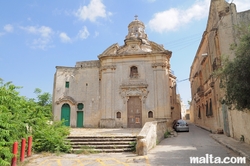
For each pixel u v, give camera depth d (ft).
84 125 79.87
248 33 27.25
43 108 47.39
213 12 57.93
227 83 29.19
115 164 28.32
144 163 27.99
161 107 73.41
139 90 76.13
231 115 47.65
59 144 38.27
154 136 42.73
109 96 77.36
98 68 84.38
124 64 79.56
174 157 30.86
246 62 25.82
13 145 26.04
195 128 89.30
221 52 50.24
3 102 27.99
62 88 82.79
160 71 76.23
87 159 31.96
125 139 41.47
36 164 29.22
